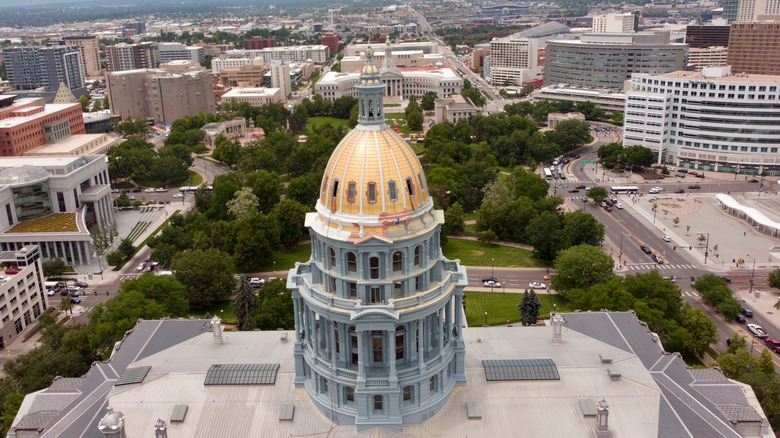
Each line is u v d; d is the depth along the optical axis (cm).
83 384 11794
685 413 10356
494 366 11112
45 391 11869
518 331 12838
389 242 9225
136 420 10225
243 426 10131
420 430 10006
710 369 12356
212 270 18962
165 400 10606
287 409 10356
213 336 12769
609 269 18700
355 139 9738
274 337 12775
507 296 19425
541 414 10256
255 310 16738
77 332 15238
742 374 13512
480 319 17875
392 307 9425
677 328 15400
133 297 16088
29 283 18350
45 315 17650
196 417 10269
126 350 12588
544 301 19038
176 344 12638
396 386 9769
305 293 10162
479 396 10619
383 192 9431
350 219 9469
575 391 10650
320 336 10519
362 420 9894
